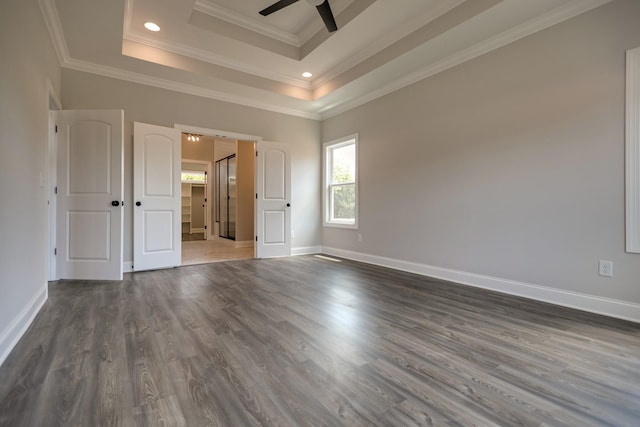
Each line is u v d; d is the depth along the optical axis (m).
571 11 2.54
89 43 3.23
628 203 2.29
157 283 3.36
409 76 3.89
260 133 5.02
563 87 2.61
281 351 1.80
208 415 1.24
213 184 8.41
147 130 3.97
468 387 1.45
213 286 3.26
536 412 1.27
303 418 1.23
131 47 3.49
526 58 2.83
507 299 2.82
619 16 2.32
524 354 1.77
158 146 4.06
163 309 2.51
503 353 1.79
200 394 1.38
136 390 1.40
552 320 2.30
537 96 2.76
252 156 6.87
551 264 2.70
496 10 2.60
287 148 5.21
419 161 3.86
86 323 2.19
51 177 3.34
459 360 1.71
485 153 3.16
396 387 1.45
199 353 1.76
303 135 5.48
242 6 3.31
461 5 2.79
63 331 2.05
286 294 2.98
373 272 3.98
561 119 2.62
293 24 3.63
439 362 1.68
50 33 2.84
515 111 2.92
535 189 2.79
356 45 3.67
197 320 2.27
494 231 3.10
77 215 3.41
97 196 3.42
